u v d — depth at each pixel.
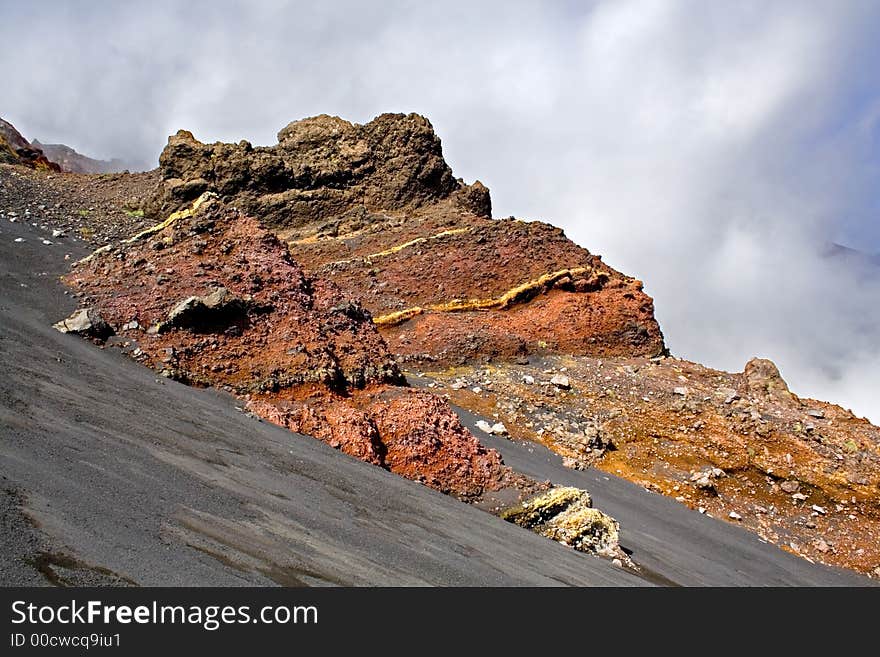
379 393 15.48
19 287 14.89
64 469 6.35
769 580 14.65
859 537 19.44
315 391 14.50
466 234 33.97
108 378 11.30
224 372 14.30
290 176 39.25
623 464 20.98
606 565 11.56
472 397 22.81
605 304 31.14
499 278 31.50
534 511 12.93
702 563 14.31
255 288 16.75
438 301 30.12
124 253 17.70
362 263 32.12
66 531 5.07
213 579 5.18
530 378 24.75
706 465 21.31
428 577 7.07
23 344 11.13
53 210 25.78
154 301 15.56
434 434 14.28
